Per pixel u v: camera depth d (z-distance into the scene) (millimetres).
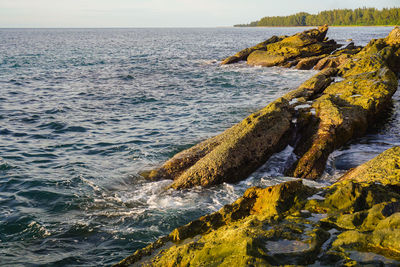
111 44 88312
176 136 14375
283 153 11570
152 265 4734
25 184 9750
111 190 9609
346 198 5613
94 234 7328
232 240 4449
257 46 41469
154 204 8797
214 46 78812
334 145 11766
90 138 14188
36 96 22109
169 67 38031
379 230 4238
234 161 10258
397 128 14445
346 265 3781
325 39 42531
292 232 4578
